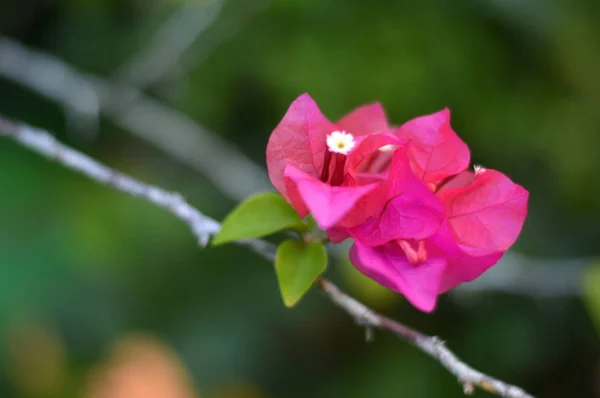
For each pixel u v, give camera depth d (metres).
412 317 0.85
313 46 0.77
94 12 0.82
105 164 0.83
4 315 0.72
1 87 0.83
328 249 0.64
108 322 0.77
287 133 0.49
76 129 0.81
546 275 0.69
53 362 0.79
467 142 0.81
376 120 0.51
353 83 0.76
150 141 0.79
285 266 0.50
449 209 0.50
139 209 0.78
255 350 0.83
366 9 0.77
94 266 0.75
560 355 0.87
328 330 0.86
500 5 0.78
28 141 0.56
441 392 0.82
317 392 0.87
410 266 0.48
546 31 0.79
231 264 0.83
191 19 0.74
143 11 0.81
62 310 0.74
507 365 0.85
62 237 0.75
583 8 0.81
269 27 0.78
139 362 0.84
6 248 0.74
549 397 0.88
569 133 0.81
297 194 0.49
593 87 0.81
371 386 0.84
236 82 0.80
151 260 0.78
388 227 0.49
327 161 0.49
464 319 0.85
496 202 0.49
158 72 0.76
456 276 0.49
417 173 0.50
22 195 0.77
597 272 0.62
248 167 0.77
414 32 0.78
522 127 0.81
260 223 0.50
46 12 0.84
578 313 0.87
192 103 0.81
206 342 0.82
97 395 0.83
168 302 0.81
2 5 0.83
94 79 0.77
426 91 0.78
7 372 0.76
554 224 0.86
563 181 0.83
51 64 0.73
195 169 0.83
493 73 0.81
